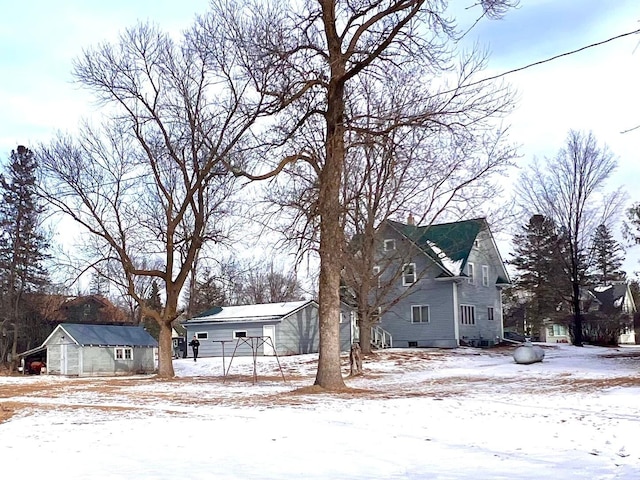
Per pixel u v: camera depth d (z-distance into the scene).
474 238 47.78
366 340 37.12
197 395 21.58
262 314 47.69
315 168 21.05
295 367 36.50
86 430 12.41
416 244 35.00
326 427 12.21
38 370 43.56
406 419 13.22
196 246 33.56
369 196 31.98
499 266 52.12
